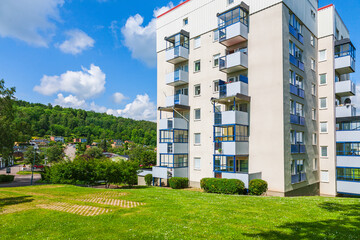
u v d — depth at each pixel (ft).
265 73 67.56
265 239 25.49
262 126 67.10
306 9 79.46
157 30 101.81
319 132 82.58
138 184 97.71
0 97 121.49
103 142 465.47
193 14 88.07
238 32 69.26
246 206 41.34
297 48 73.46
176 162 88.07
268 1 68.18
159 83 99.55
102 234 27.32
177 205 41.83
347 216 34.71
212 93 80.18
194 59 86.38
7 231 28.94
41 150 287.07
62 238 26.37
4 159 132.87
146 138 547.08
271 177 64.28
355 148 74.54
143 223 31.12
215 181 66.03
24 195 55.16
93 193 57.57
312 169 76.48
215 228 28.96
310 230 28.35
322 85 83.71
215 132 77.87
